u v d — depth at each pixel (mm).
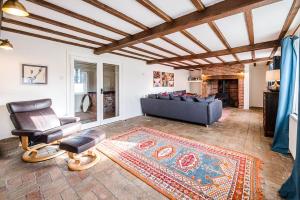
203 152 2705
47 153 2670
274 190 1735
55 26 2736
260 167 2207
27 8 2105
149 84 6617
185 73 9328
